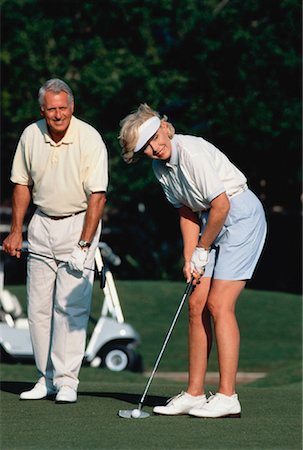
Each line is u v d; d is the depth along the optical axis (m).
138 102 47.25
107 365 29.41
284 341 36.22
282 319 38.62
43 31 47.50
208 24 48.28
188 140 12.93
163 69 48.53
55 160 14.26
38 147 14.34
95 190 14.24
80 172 14.28
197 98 48.66
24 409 13.74
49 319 14.95
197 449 10.99
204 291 13.28
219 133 48.59
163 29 50.03
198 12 48.12
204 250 12.98
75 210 14.50
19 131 48.78
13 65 47.62
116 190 48.72
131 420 12.78
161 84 47.25
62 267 14.56
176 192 13.22
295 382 25.06
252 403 14.55
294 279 55.75
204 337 13.34
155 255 53.50
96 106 47.62
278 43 48.09
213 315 13.15
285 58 47.41
